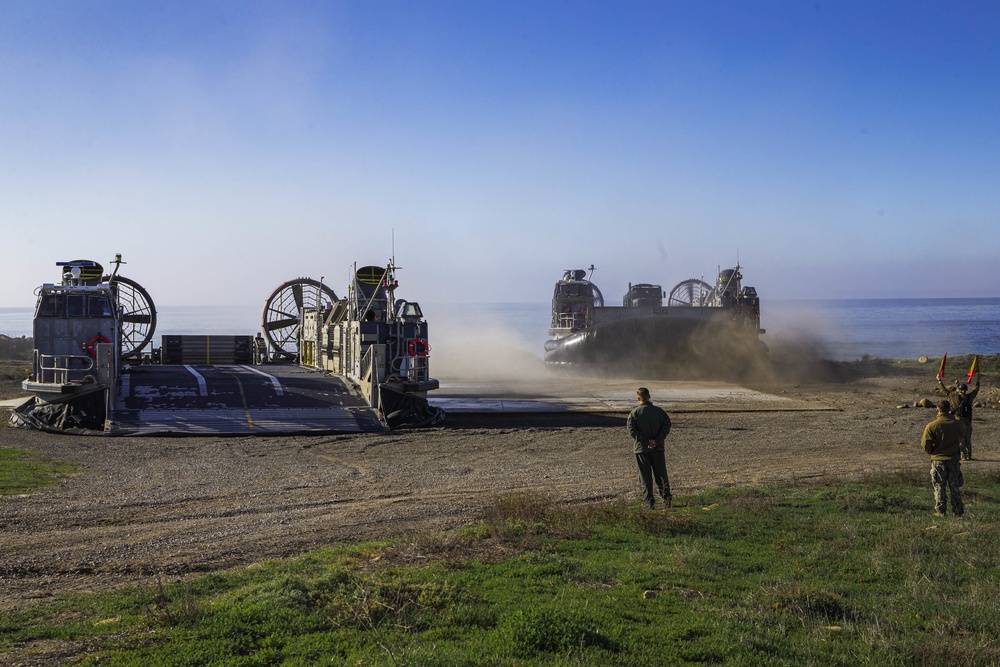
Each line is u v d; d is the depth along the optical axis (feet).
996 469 53.88
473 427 77.10
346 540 32.42
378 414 77.10
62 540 31.89
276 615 20.95
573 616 20.76
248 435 69.05
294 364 119.65
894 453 62.80
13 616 21.85
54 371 73.46
